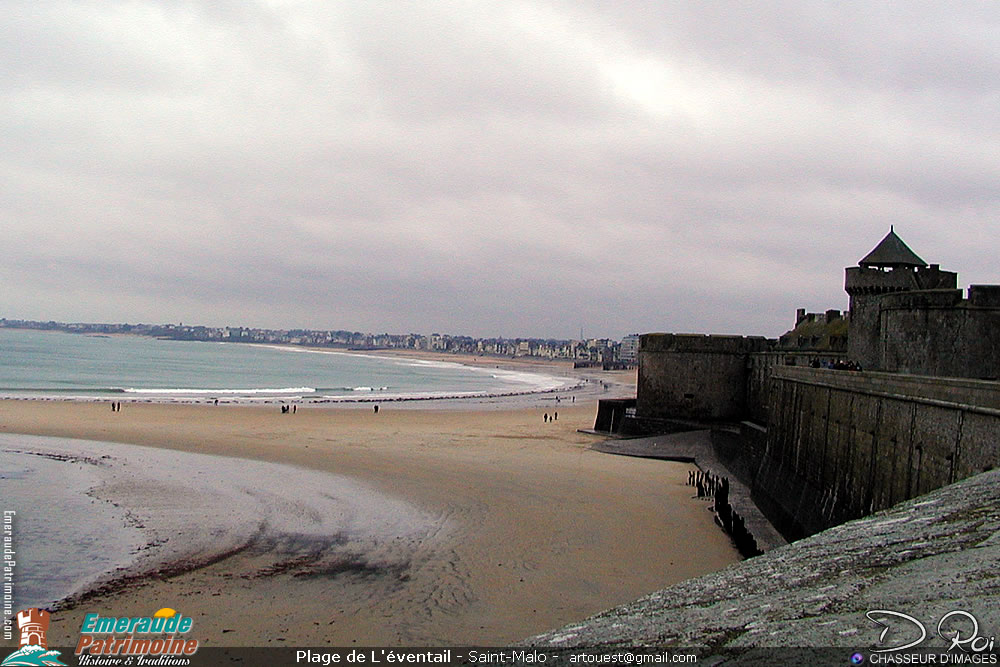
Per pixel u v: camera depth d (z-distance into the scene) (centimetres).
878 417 2564
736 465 4875
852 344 4447
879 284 4275
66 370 18200
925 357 3328
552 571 2803
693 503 4019
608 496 4147
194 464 4941
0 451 5372
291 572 2747
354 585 2617
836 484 2938
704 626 570
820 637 483
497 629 2231
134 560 2853
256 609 2378
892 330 3556
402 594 2533
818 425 3216
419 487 4275
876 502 2542
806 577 674
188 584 2602
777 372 4034
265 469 4791
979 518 755
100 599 2447
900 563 655
